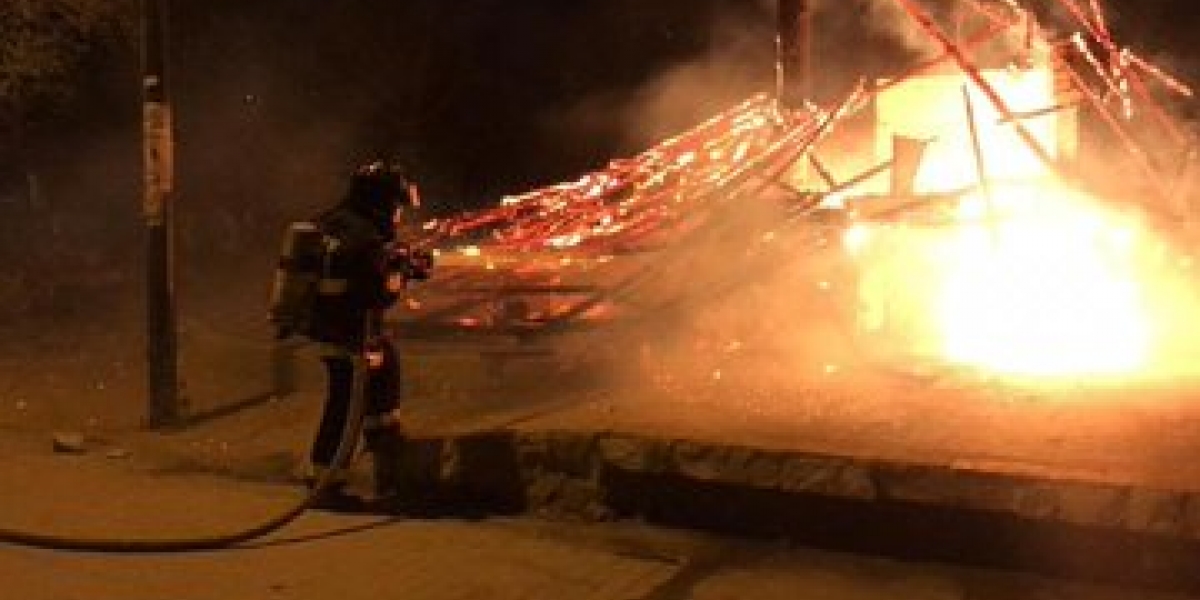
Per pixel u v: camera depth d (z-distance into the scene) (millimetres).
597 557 6406
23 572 6129
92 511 7281
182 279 15586
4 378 11055
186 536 6750
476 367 9273
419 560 6363
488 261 12359
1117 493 5578
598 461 6930
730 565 6270
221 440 9016
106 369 11328
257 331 11336
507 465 7230
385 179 7496
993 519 6121
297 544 6652
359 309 7281
